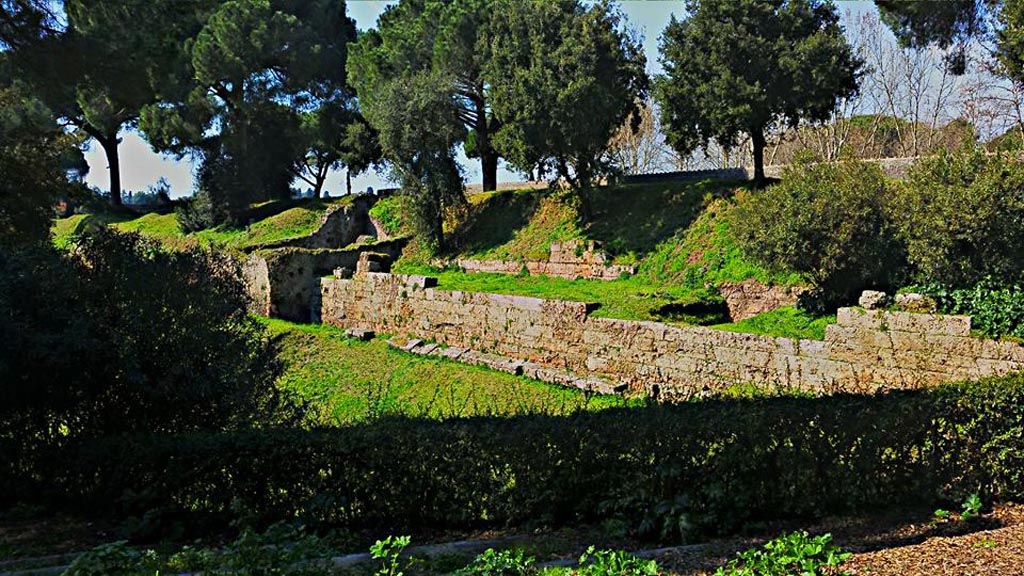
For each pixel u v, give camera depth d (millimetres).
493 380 17891
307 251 27250
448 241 29750
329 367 20594
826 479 7250
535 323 18812
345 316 25391
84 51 12852
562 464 7383
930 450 7504
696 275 20609
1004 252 13273
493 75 26891
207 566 5789
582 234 25312
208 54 37688
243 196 40719
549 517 7344
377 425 8141
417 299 22547
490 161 34375
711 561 5887
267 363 11180
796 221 15625
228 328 10727
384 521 7664
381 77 33062
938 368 12727
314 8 42625
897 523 6875
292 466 7727
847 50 22047
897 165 22984
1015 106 27031
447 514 7555
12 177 13570
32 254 9516
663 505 6824
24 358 8492
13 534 7742
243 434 8078
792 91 21594
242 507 7453
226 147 40625
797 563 5352
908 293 14086
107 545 5926
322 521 7594
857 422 7340
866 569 5395
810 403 7734
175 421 9773
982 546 5895
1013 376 7980
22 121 14320
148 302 9766
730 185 23406
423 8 34125
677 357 15742
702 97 22562
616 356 16844
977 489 7512
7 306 8453
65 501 8852
